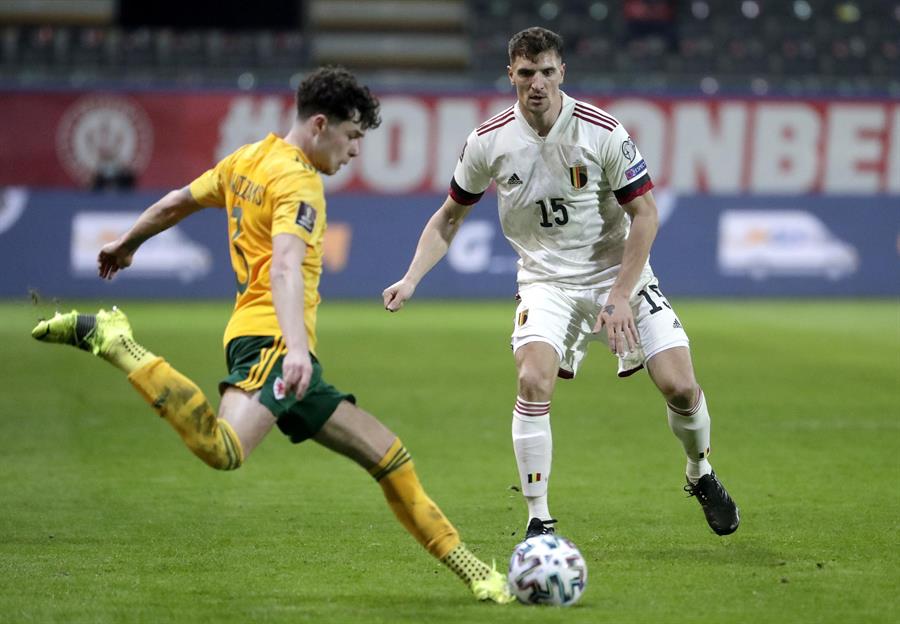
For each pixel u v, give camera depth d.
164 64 98.50
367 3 109.94
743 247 85.06
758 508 27.25
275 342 18.39
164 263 81.19
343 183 84.38
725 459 33.44
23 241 79.94
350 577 21.28
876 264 86.12
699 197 84.69
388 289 23.83
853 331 66.81
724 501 24.08
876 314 76.00
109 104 83.50
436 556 19.45
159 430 37.97
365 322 70.62
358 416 18.80
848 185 87.25
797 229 85.38
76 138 83.50
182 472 31.67
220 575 21.36
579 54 100.12
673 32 103.88
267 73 98.06
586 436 37.38
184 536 24.52
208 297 81.50
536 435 22.55
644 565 22.14
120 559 22.52
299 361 17.06
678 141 86.06
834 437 36.97
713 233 84.81
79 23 106.44
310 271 18.53
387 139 84.50
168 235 81.25
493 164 23.80
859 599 19.73
